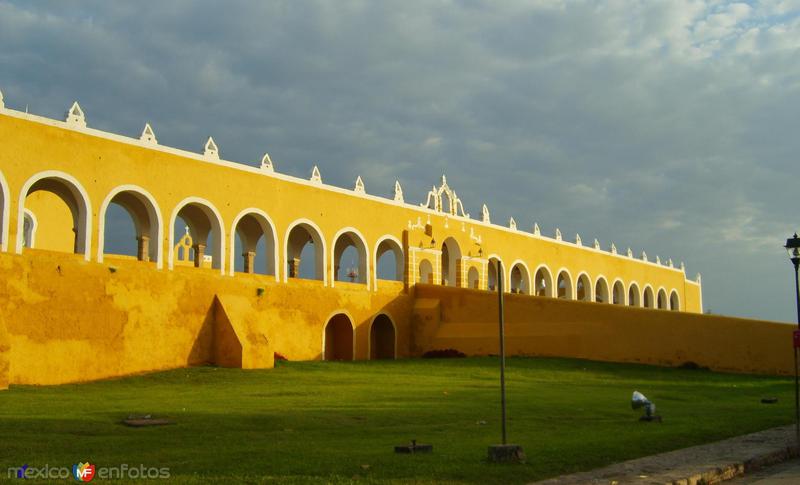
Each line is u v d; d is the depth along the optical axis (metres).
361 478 10.38
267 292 33.47
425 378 28.36
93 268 26.66
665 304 72.94
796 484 11.59
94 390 23.19
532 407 20.47
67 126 26.78
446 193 46.03
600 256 61.50
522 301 39.09
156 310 28.66
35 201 35.53
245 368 29.44
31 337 24.42
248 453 12.36
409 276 41.84
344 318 38.12
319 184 37.22
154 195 29.48
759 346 34.06
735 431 16.62
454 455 12.23
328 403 20.27
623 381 29.98
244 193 33.25
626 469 11.65
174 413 17.38
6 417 15.93
